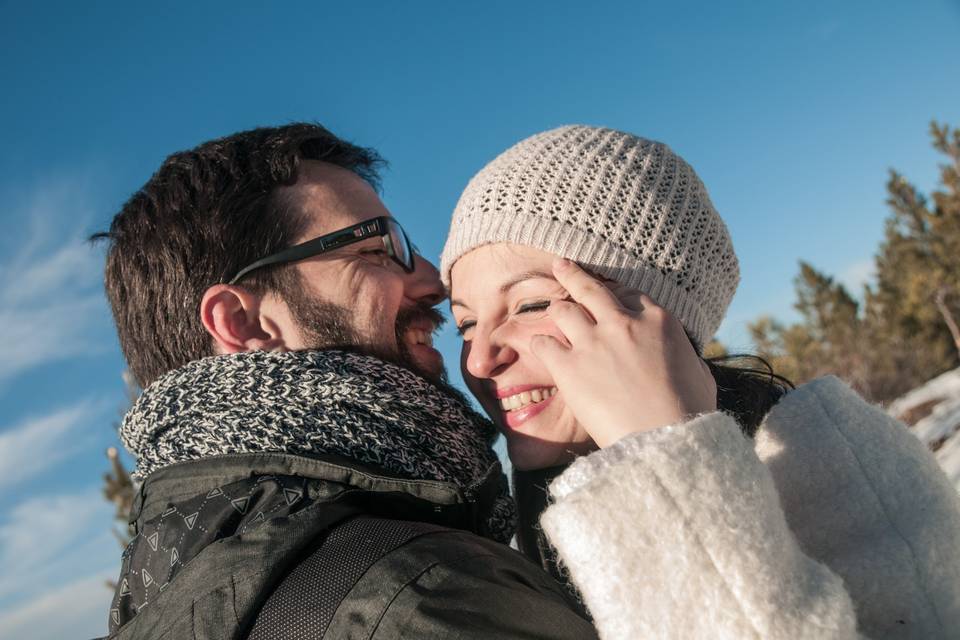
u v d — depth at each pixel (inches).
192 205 18.3
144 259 18.6
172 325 18.3
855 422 18.0
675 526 11.7
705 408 14.5
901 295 281.4
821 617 11.4
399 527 13.0
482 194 19.1
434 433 17.0
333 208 19.8
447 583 11.9
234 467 14.4
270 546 12.3
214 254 18.1
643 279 18.3
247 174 18.9
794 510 17.3
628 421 13.7
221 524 13.6
